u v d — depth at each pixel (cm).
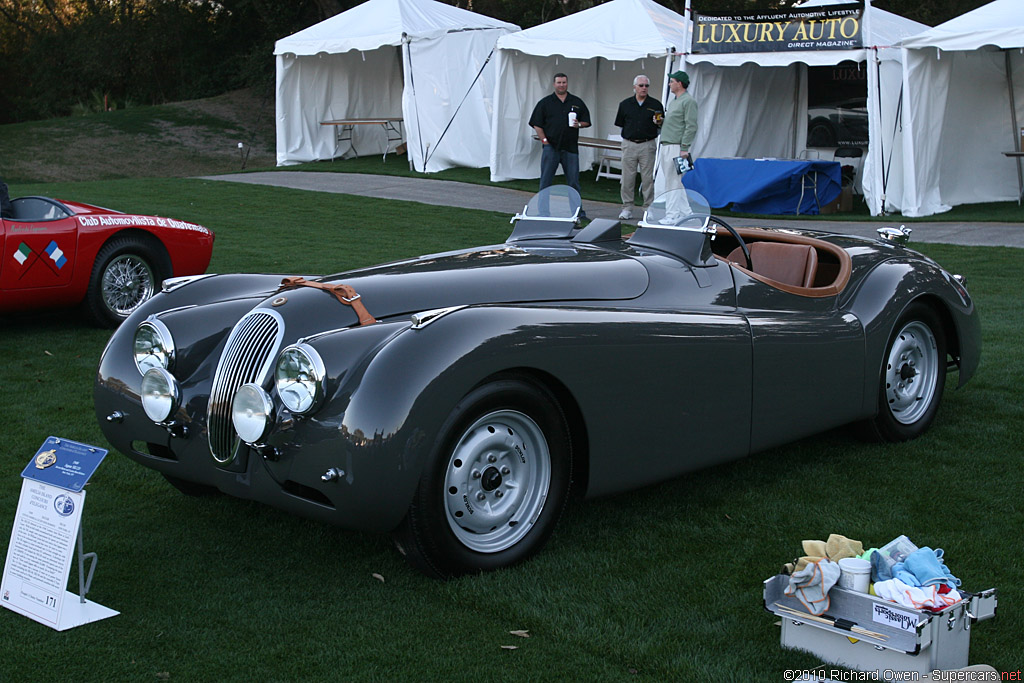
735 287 380
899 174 1289
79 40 3500
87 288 656
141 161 2608
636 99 1223
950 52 1278
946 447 421
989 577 295
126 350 343
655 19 1554
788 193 1312
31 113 3956
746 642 259
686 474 376
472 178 1677
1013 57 1357
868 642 237
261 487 297
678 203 396
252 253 950
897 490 371
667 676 243
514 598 283
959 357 450
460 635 264
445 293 329
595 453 314
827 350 382
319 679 243
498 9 2927
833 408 391
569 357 299
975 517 343
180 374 328
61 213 650
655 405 325
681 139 1209
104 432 345
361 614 277
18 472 400
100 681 243
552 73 1742
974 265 888
